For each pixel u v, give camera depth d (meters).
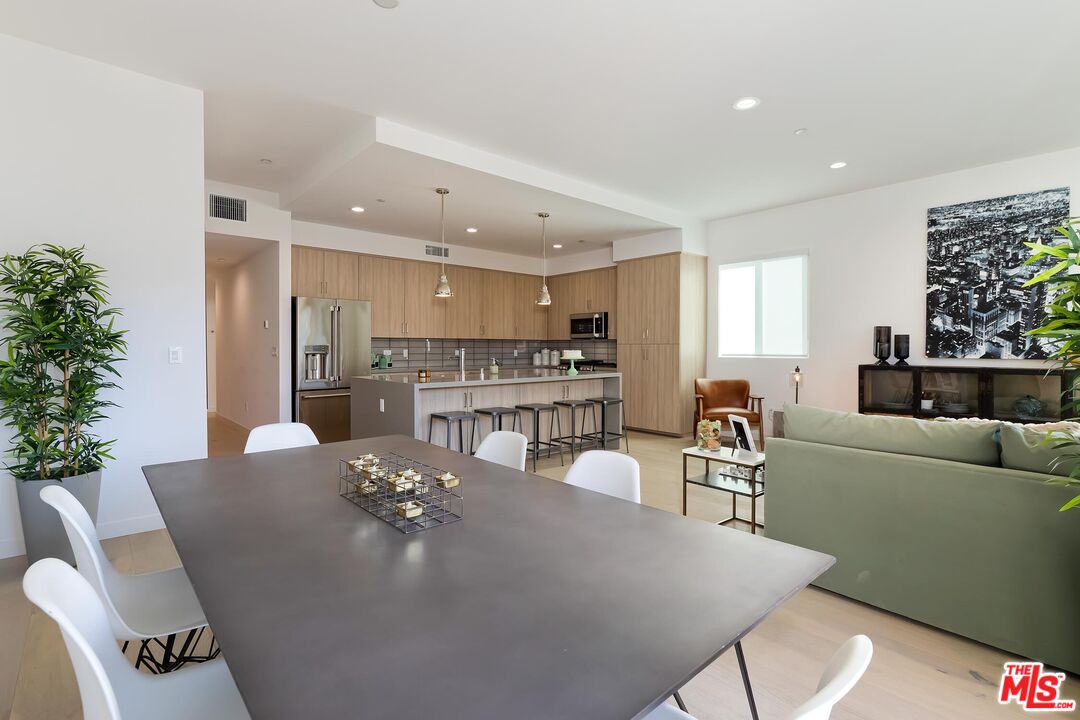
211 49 2.89
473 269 7.87
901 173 4.96
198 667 1.21
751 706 1.51
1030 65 3.05
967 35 2.75
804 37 2.78
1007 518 1.98
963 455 2.16
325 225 6.29
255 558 1.18
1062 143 4.23
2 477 2.79
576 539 1.31
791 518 2.62
